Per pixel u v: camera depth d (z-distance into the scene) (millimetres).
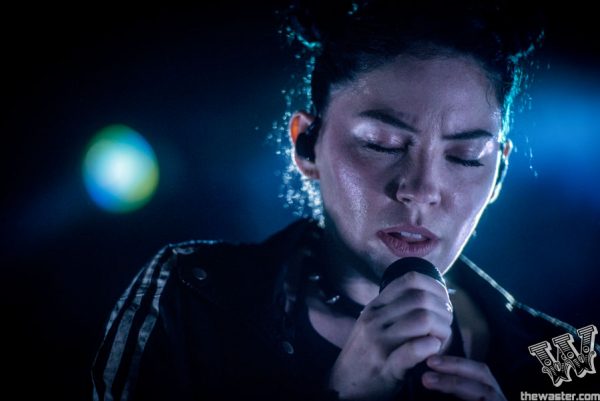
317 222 1741
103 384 1351
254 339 1462
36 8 4328
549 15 3584
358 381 1198
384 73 1322
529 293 3865
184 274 1510
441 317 1146
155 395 1331
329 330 1500
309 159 1538
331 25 1464
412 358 1117
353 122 1350
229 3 4398
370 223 1336
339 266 1515
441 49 1309
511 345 1562
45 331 4402
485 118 1324
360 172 1338
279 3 4074
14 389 4234
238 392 1398
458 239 1360
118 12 4410
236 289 1495
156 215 4543
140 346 1374
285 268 1549
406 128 1298
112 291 4527
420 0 1346
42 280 4500
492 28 1337
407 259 1256
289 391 1376
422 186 1282
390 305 1169
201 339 1466
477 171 1347
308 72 1670
